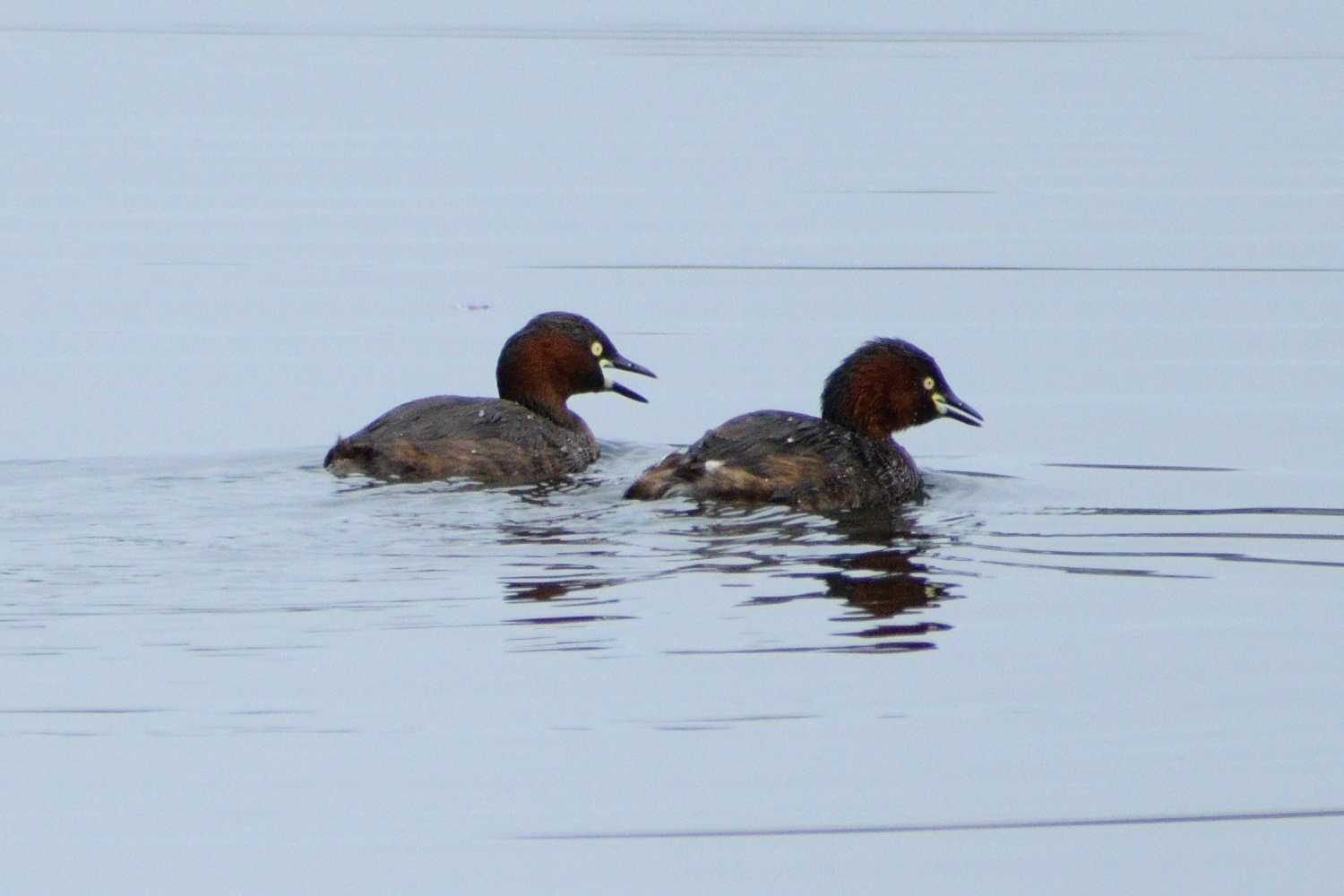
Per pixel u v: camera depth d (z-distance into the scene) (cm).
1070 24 6438
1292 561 1485
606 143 3934
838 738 1155
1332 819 1074
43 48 5484
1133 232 3008
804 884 1020
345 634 1292
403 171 3591
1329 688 1226
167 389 2120
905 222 3098
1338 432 1916
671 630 1305
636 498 1605
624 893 1004
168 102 4466
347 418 2014
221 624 1309
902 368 1730
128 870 1020
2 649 1265
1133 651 1288
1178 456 1836
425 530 1529
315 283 2656
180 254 2852
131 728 1160
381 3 7194
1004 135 4050
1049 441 1905
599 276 2712
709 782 1105
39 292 2594
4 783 1100
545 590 1383
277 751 1136
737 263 2800
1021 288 2633
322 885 1007
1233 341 2320
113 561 1443
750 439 1644
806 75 5016
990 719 1180
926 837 1055
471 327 2416
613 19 6662
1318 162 3662
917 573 1439
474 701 1196
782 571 1434
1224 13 6744
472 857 1038
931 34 6131
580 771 1116
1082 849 1048
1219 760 1131
